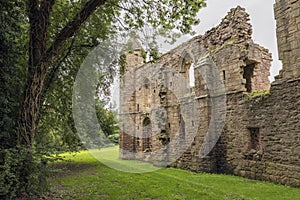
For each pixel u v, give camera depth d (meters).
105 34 9.91
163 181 9.84
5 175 5.52
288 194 7.74
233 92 11.74
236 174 11.34
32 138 6.61
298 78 8.80
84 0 9.26
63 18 9.60
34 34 6.77
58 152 7.14
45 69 6.86
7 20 6.81
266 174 9.88
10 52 6.92
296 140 8.77
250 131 10.95
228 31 12.48
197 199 7.10
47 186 6.72
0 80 6.72
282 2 9.49
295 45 8.95
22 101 6.62
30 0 6.76
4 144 6.61
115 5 8.40
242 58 11.58
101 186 8.92
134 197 7.38
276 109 9.62
